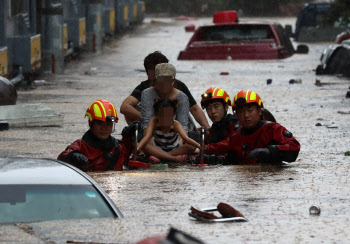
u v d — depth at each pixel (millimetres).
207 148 17516
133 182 14680
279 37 57875
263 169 16516
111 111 15852
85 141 15945
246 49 56656
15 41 42562
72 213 9750
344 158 18969
